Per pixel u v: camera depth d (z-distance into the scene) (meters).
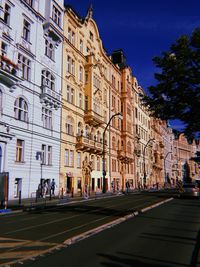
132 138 68.81
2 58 27.16
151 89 13.16
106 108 55.03
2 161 27.58
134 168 70.06
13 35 30.02
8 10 29.84
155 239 10.70
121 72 66.06
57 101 37.22
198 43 12.08
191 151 149.75
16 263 7.48
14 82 28.92
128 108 66.75
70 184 40.66
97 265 7.39
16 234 11.45
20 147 30.55
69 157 40.41
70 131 41.34
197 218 16.70
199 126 13.08
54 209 21.84
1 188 20.80
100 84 50.56
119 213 18.61
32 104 32.53
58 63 38.50
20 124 30.33
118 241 10.28
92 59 46.69
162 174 108.75
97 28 52.06
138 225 13.93
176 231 12.42
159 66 12.73
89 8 49.78
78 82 44.34
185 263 7.68
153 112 13.95
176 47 12.50
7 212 19.52
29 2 33.47
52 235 11.23
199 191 36.81
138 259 7.99
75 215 17.69
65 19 40.94
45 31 35.59
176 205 25.47
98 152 49.00
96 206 23.95
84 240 10.41
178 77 12.33
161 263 7.64
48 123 35.91
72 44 42.38
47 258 8.01
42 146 34.50
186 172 141.38
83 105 45.62
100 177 50.44
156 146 99.06
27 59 32.25
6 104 28.33
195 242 10.30
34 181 32.12
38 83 33.84
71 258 8.02
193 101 12.51
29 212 20.08
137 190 61.25
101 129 52.31
